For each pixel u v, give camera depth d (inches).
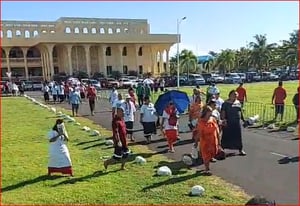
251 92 1480.1
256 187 330.3
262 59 3567.9
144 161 420.5
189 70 3265.3
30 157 466.6
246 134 582.2
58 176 374.9
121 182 350.6
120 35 2906.0
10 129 713.0
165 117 480.7
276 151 462.3
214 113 431.5
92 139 575.2
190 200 301.4
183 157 422.3
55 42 2773.1
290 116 743.1
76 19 3164.4
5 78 2726.4
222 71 3789.4
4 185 349.7
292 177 355.9
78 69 2960.1
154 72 3090.6
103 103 1251.8
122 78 2479.1
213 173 374.6
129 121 556.4
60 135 376.8
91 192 325.1
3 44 2822.3
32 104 1285.7
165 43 3006.9
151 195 314.5
